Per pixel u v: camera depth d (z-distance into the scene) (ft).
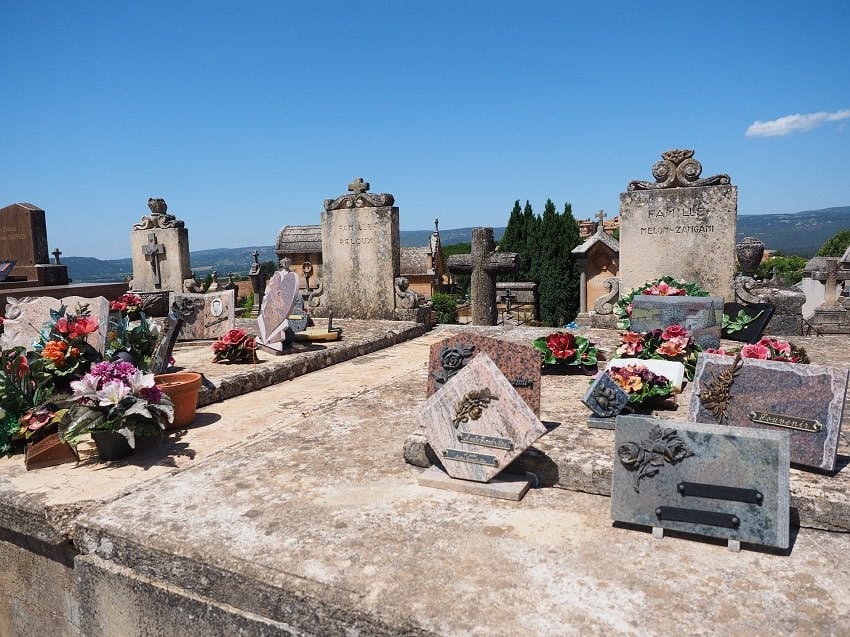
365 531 8.75
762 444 8.14
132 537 8.75
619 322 22.33
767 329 25.41
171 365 17.26
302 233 87.81
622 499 8.77
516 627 6.48
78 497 10.21
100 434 11.85
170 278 47.26
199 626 8.10
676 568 7.63
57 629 10.16
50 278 42.50
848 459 10.10
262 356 21.81
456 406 10.53
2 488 10.68
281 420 15.20
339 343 24.67
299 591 7.33
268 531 8.79
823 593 7.02
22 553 10.28
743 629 6.37
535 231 76.95
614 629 6.40
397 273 31.42
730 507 8.17
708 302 18.97
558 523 8.98
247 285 86.33
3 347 16.98
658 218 25.23
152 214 47.75
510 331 27.17
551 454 10.53
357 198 31.24
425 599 7.02
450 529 8.80
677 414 12.75
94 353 14.08
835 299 56.39
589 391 12.32
